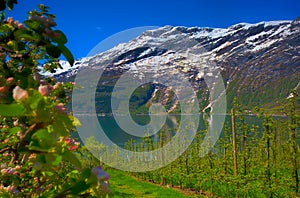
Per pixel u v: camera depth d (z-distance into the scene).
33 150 1.36
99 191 1.43
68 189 1.41
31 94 1.26
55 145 1.34
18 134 1.37
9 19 1.57
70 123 1.37
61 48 1.54
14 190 2.07
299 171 17.44
